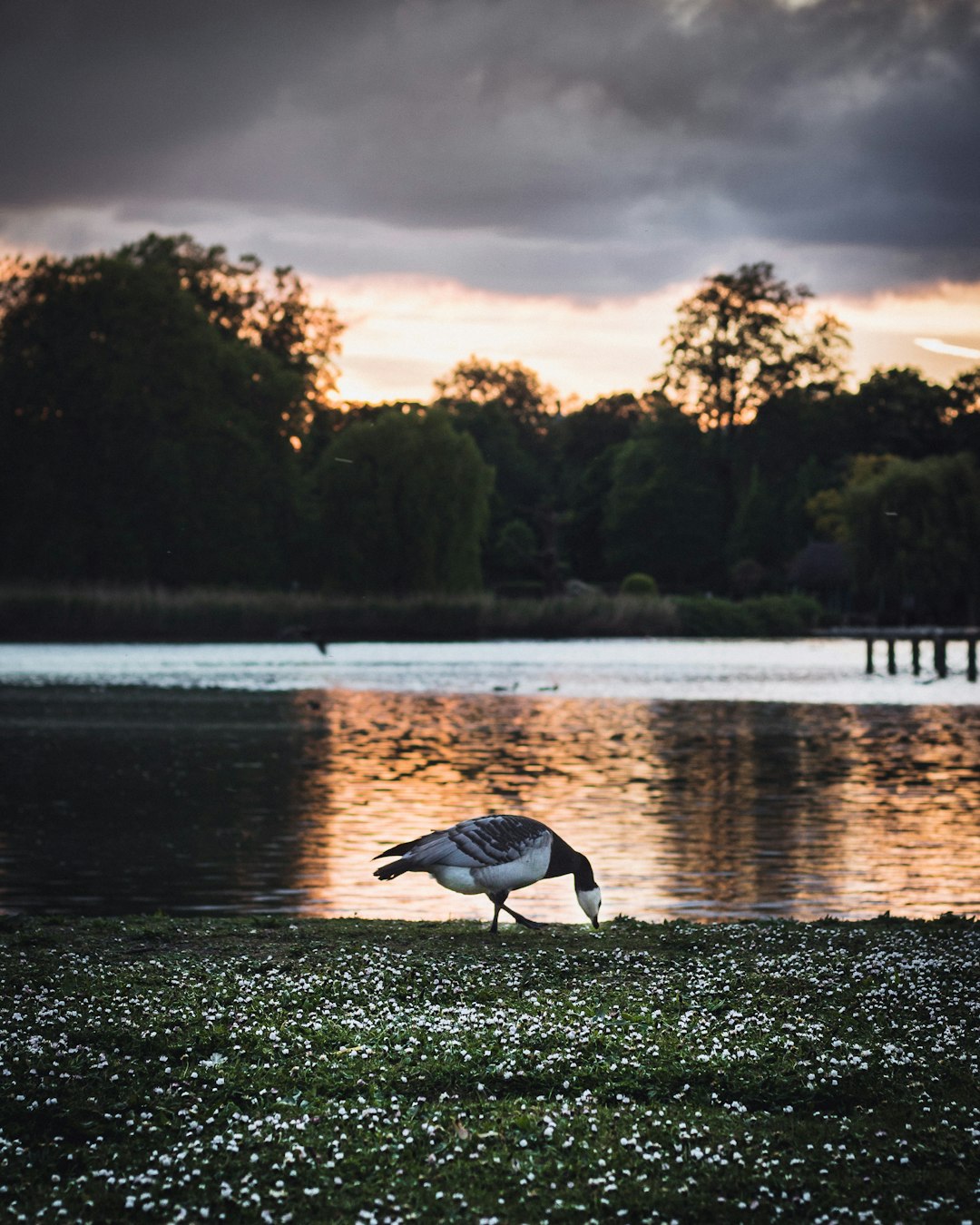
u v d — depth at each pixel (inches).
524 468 5767.7
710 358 4591.5
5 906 634.8
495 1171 275.1
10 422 3666.3
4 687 2070.6
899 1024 374.9
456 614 3444.9
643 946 475.8
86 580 3622.0
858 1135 293.6
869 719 1704.0
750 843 807.1
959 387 5083.7
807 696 2053.4
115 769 1167.0
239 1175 273.3
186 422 3730.3
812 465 4800.7
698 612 3806.6
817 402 4916.3
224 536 3759.8
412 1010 380.5
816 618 4067.4
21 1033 353.4
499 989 408.2
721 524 4862.2
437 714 1708.9
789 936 499.2
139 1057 340.5
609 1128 296.4
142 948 466.9
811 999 401.1
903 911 624.1
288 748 1336.1
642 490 4840.1
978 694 2129.7
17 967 432.5
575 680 2325.3
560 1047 346.3
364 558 3767.2
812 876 706.8
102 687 2084.2
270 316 4638.3
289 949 463.2
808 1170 276.8
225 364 3848.4
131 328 3700.8
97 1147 288.5
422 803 969.5
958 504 3905.0
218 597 3363.7
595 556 5472.4
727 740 1439.5
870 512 3919.8
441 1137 292.4
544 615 3553.2
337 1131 293.0
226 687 2105.1
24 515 3617.1
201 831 847.1
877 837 832.3
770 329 4552.2
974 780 1119.0
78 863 742.5
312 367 4601.4
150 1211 259.6
